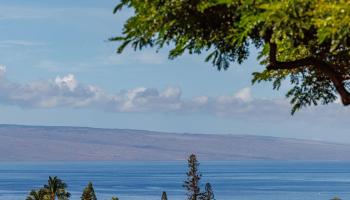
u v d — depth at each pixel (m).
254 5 21.19
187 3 22.45
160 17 22.61
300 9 20.55
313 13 20.55
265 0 21.06
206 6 21.92
